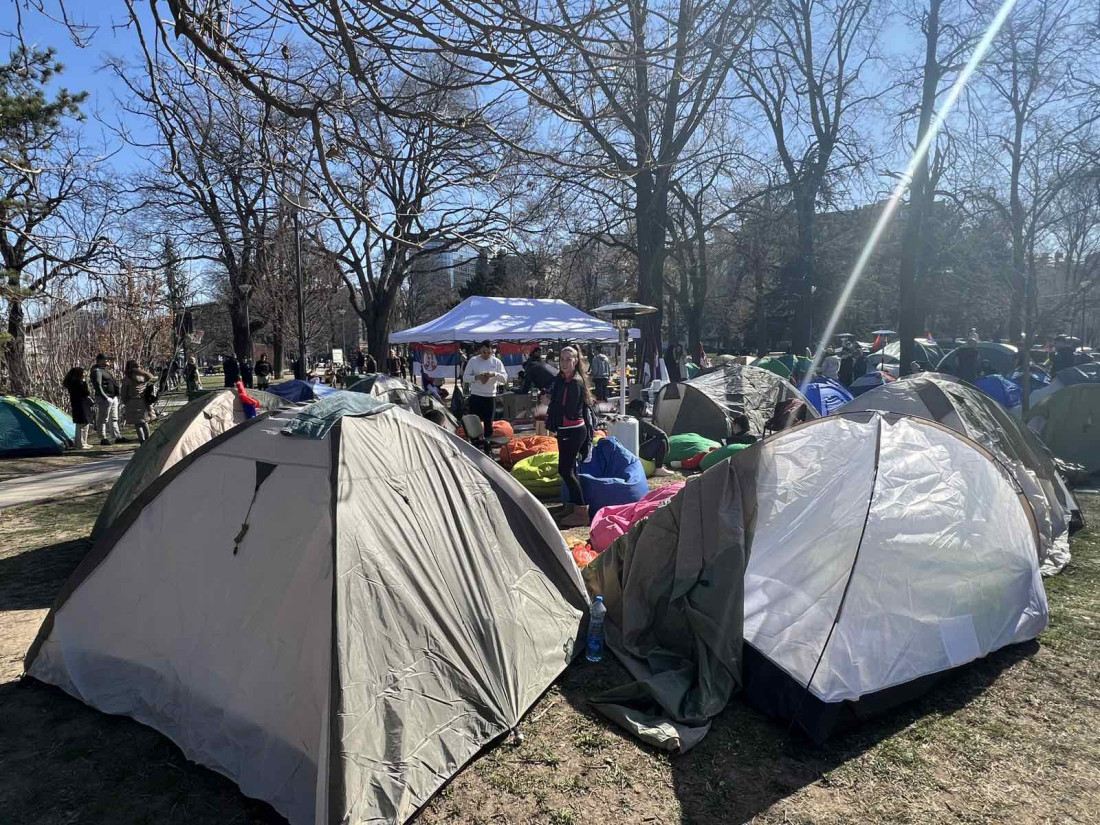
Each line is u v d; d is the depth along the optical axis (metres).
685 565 4.22
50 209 8.09
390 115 3.70
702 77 3.82
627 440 9.30
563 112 3.61
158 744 3.46
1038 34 10.30
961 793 3.12
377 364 26.36
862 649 3.76
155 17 3.11
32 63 9.95
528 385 15.44
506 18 3.13
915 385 7.07
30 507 8.88
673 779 3.23
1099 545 6.49
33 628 4.95
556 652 4.20
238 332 26.55
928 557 4.16
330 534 3.21
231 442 3.81
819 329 34.69
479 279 43.22
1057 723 3.66
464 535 3.94
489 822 2.93
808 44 20.83
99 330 19.39
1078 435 9.64
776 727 3.66
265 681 3.19
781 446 4.52
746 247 22.58
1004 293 16.34
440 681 3.33
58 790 3.14
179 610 3.64
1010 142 11.64
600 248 24.78
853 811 3.00
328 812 2.67
